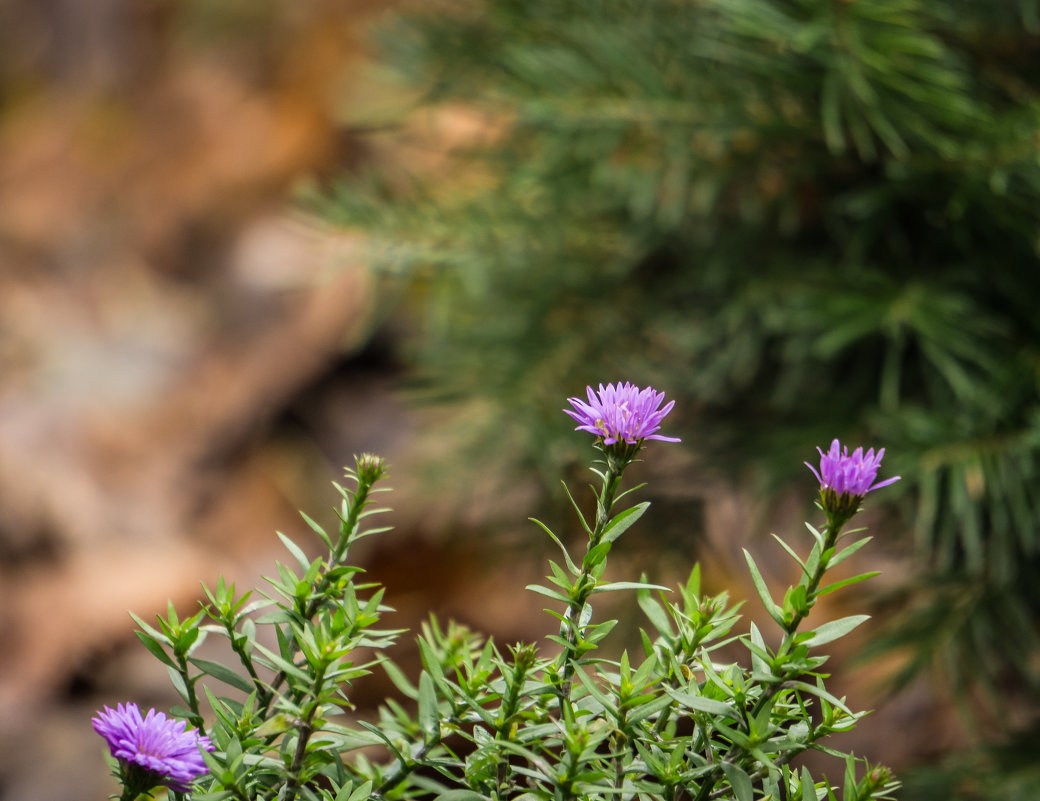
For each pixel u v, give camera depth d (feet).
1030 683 5.61
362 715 7.91
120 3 17.01
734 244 6.11
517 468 6.30
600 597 6.34
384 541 9.00
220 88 15.53
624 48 5.95
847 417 5.70
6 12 18.15
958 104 4.91
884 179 5.63
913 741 6.98
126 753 3.47
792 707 3.52
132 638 10.11
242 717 3.55
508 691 3.53
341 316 12.16
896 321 5.21
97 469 11.97
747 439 6.03
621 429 3.50
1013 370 5.22
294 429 12.03
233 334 13.14
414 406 6.31
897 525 5.95
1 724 9.12
